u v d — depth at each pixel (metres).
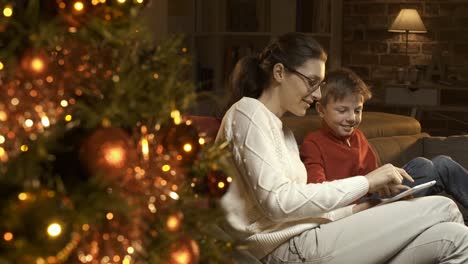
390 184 2.45
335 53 6.83
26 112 1.20
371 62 7.16
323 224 2.39
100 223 1.21
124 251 1.25
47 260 1.12
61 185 1.15
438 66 6.90
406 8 7.00
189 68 1.45
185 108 1.40
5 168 1.14
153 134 1.39
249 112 2.25
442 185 3.07
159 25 4.99
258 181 2.19
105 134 1.23
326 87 2.85
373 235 2.37
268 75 2.37
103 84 1.28
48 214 1.10
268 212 2.20
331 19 6.60
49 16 1.27
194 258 1.37
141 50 1.36
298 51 2.33
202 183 1.55
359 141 2.97
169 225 1.33
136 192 1.28
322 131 2.90
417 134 3.67
